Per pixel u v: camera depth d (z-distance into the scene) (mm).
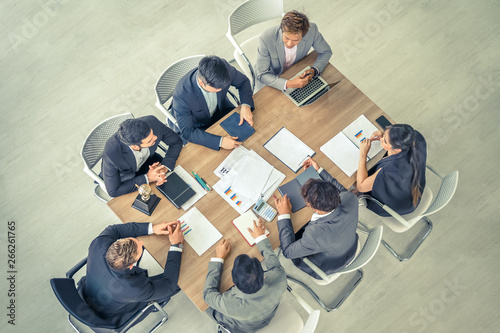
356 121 2545
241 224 2334
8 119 3590
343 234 2152
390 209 2430
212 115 2893
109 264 2098
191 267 2271
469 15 3742
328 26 3773
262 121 2578
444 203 2256
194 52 3752
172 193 2404
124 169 2547
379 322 2865
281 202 2330
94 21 3918
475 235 3057
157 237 2352
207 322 2910
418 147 2244
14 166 3432
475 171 3232
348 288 2947
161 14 3908
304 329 2168
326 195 2012
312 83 2631
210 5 3930
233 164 2477
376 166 2496
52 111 3605
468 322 2842
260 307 2051
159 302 2514
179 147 2555
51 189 3346
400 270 2988
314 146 2498
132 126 2195
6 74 3760
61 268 3107
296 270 3012
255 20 3033
